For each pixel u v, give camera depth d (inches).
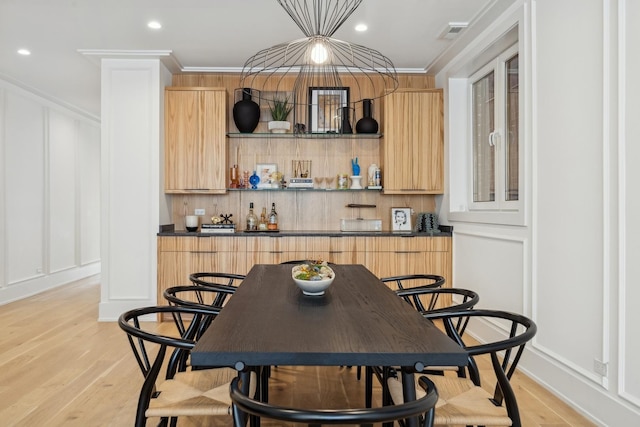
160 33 142.8
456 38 144.4
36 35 144.2
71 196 250.8
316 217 184.9
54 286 231.9
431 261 165.5
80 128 261.3
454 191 166.6
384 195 185.3
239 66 174.1
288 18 131.6
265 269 112.5
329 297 78.6
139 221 164.1
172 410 57.0
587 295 88.0
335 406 92.1
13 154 198.5
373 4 122.2
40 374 110.1
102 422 85.4
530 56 109.3
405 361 48.0
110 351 128.2
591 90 87.0
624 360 78.3
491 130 147.9
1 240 190.4
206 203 182.4
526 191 110.3
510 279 119.6
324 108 182.7
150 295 163.9
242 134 176.6
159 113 163.8
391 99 171.9
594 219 86.0
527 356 110.0
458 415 56.0
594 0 86.2
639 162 74.9
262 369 79.4
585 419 87.6
